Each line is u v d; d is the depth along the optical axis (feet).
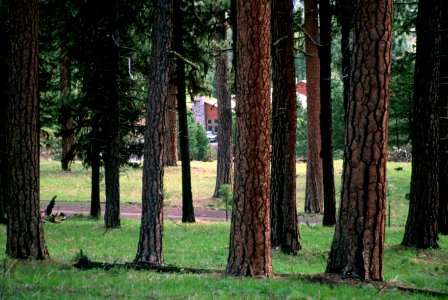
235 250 53.11
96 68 104.83
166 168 246.68
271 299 41.57
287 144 78.89
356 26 48.44
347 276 49.37
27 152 57.77
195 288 45.14
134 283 46.85
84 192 195.72
